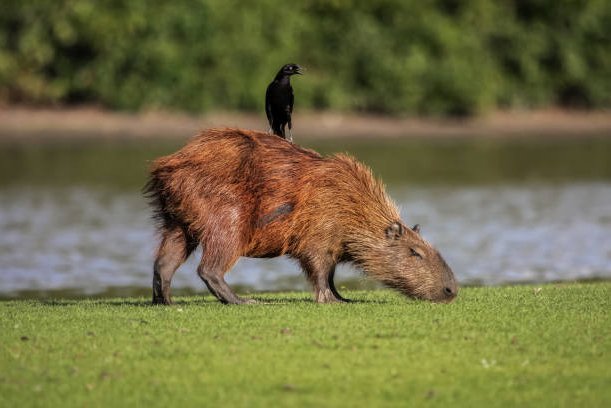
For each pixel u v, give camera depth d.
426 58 134.12
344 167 38.81
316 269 38.81
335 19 133.00
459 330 32.41
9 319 34.69
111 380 27.58
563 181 97.94
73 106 124.50
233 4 124.88
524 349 30.31
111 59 121.56
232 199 37.31
